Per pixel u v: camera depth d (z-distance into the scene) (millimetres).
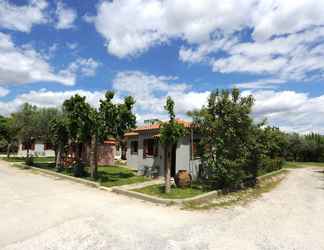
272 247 6031
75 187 13008
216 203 10391
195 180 15234
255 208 9906
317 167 36250
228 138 13031
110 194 11508
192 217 8266
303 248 6059
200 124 13766
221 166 12781
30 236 6199
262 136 16141
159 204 9867
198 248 5762
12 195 10680
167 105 11859
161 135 11664
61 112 24531
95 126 15477
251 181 16359
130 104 16156
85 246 5672
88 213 8195
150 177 16750
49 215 7902
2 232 6434
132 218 7855
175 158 16453
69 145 21609
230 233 6859
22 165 22891
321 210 9961
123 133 16172
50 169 20188
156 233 6621
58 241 5914
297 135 47125
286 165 37000
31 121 23391
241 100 13594
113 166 24812
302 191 14617
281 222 8117
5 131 31047
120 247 5672
